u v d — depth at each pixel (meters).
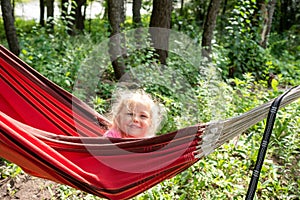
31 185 4.21
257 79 8.09
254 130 5.24
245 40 8.20
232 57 8.04
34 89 3.12
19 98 3.17
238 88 6.10
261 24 8.81
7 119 2.31
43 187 4.17
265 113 2.79
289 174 4.49
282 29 14.16
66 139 2.55
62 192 3.96
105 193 2.56
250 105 5.70
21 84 3.13
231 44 8.14
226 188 4.02
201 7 13.45
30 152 2.29
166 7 7.14
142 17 11.16
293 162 4.79
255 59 8.20
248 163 4.33
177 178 4.05
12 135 2.23
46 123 3.21
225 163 4.37
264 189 4.15
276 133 5.08
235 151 4.67
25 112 3.21
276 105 2.69
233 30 8.37
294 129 5.10
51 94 3.08
